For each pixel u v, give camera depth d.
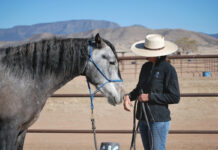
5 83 3.10
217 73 22.48
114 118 8.66
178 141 6.38
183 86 14.20
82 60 3.41
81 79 18.38
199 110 9.52
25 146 6.13
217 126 7.54
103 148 2.92
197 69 26.03
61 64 3.37
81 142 6.44
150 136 3.35
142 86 3.46
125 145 6.16
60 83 3.46
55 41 3.46
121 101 3.45
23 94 3.15
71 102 11.02
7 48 3.37
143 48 3.38
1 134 3.04
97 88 3.46
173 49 3.27
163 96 3.15
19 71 3.20
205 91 12.56
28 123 3.26
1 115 3.03
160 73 3.25
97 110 9.77
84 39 3.53
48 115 9.15
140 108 3.44
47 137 6.88
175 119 8.38
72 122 8.20
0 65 3.16
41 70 3.31
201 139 6.55
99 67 3.41
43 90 3.34
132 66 30.48
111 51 3.43
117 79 3.44
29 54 3.31
